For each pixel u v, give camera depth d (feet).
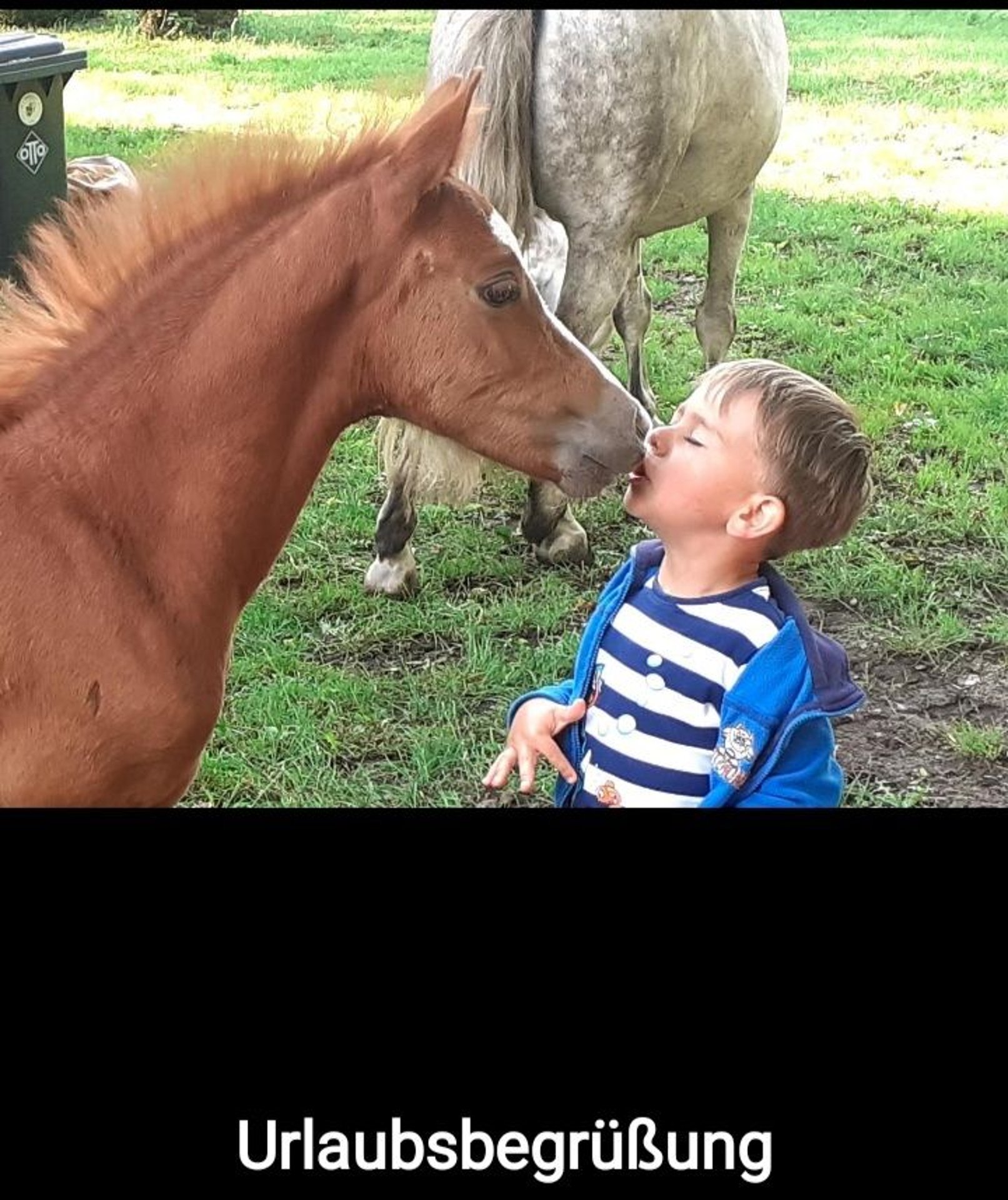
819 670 6.36
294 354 6.87
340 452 17.51
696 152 14.15
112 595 6.74
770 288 23.44
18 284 7.96
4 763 6.77
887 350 20.71
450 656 13.38
